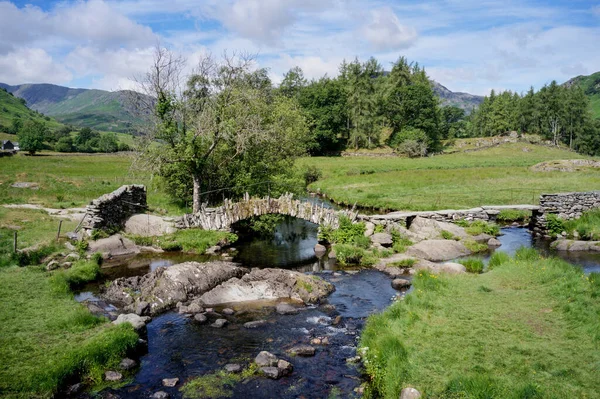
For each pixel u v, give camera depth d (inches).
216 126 1242.6
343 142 4594.0
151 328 636.7
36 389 436.5
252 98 1413.6
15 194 1635.1
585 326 506.9
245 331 627.2
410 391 415.2
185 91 1294.3
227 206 1184.8
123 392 462.9
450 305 616.1
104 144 5000.0
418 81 4773.6
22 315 606.5
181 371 513.0
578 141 5078.7
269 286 773.9
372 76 4773.6
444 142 5036.9
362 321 661.3
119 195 1150.3
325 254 1089.4
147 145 1273.4
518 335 509.4
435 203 1658.5
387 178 2534.5
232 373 506.6
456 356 472.7
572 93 5310.0
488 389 396.5
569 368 429.7
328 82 4554.6
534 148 4586.6
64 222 1159.0
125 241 1052.5
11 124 6520.7
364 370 512.7
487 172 2600.9
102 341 523.2
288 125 1729.8
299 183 1530.5
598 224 1162.0
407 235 1139.9
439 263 946.1
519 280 712.4
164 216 1253.1
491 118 5634.8
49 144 5059.1
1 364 472.7
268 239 1285.7
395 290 807.1
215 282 811.4
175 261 979.3
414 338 523.8
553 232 1214.9
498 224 1366.9
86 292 772.6
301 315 689.0
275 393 466.3
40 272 802.2
